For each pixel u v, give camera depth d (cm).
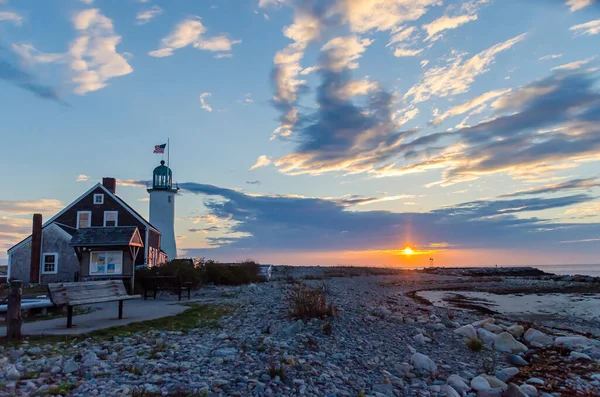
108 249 2147
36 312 1353
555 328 1797
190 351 855
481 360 1062
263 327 1181
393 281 5372
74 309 1485
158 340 938
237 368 749
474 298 3316
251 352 859
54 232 3378
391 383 797
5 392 580
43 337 950
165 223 4816
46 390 595
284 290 2455
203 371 722
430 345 1155
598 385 901
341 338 1096
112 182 3956
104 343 902
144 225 3681
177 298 1945
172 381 658
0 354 795
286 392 664
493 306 2738
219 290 2419
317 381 732
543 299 3253
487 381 852
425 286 4659
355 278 5659
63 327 1086
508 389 805
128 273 2139
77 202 3703
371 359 933
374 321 1377
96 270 2133
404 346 1104
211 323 1229
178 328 1132
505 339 1227
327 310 1346
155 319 1242
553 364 1066
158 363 753
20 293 939
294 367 780
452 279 6038
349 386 745
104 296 1191
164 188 4816
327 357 906
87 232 2180
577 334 1575
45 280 3316
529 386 841
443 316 1820
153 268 2419
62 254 3353
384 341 1129
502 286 4706
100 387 620
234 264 3769
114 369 713
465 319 1866
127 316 1309
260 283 3256
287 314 1384
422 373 894
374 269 8100
